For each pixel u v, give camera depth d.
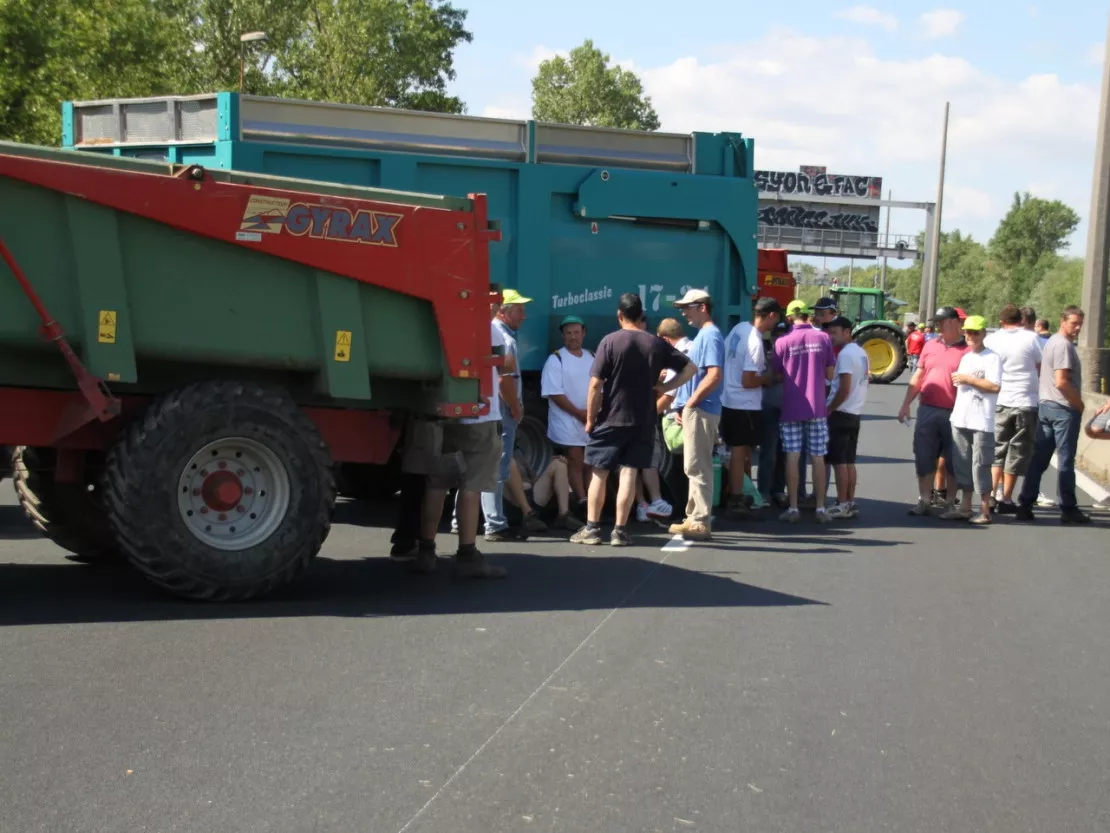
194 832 3.86
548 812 4.14
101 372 6.46
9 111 25.52
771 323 10.89
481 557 8.04
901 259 78.81
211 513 6.88
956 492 12.23
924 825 4.17
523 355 10.42
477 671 5.75
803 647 6.46
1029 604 7.74
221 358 6.80
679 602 7.43
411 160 9.82
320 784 4.30
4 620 6.36
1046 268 120.81
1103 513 12.18
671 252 11.13
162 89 33.28
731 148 11.37
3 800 4.05
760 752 4.82
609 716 5.18
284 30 48.22
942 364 11.48
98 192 6.35
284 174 9.39
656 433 10.41
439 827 3.98
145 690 5.25
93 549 7.98
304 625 6.48
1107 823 4.24
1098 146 20.89
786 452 10.95
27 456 7.55
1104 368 20.98
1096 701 5.69
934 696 5.67
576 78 86.19
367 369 7.18
